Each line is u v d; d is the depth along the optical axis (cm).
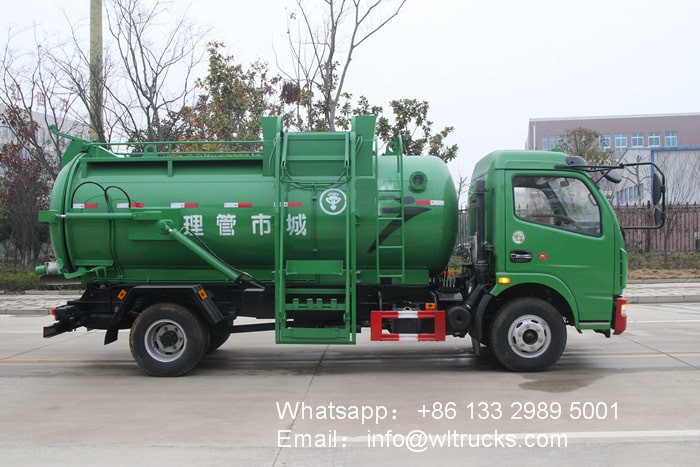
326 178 741
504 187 735
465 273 832
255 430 530
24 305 1530
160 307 747
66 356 904
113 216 749
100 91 1680
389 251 748
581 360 811
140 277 786
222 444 494
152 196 762
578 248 732
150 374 752
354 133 743
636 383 682
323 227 738
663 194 715
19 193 2052
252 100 1909
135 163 789
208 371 785
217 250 760
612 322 738
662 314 1273
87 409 603
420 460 455
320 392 663
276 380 727
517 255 730
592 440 495
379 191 746
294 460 457
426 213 743
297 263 738
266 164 747
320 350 934
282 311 727
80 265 776
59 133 790
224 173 775
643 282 1786
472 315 746
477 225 757
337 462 453
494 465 443
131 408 606
